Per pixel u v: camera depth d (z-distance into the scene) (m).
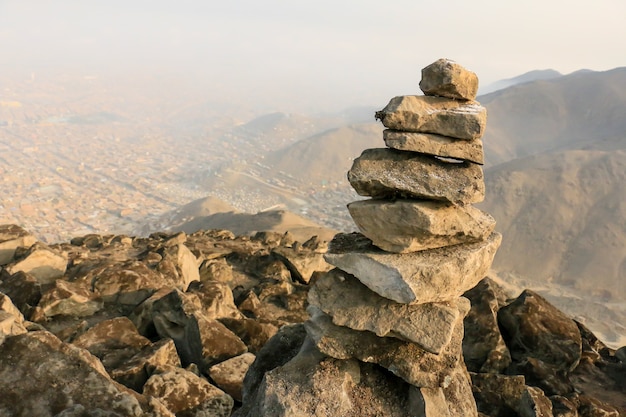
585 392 13.71
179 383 10.37
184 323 13.49
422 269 7.82
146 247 24.67
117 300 15.89
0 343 8.90
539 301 16.06
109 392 8.36
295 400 8.24
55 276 17.22
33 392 8.15
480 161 8.19
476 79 8.58
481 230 8.52
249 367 10.69
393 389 8.81
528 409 11.39
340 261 8.52
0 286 15.09
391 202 8.37
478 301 15.83
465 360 14.59
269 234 32.53
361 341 8.76
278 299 20.38
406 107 8.25
